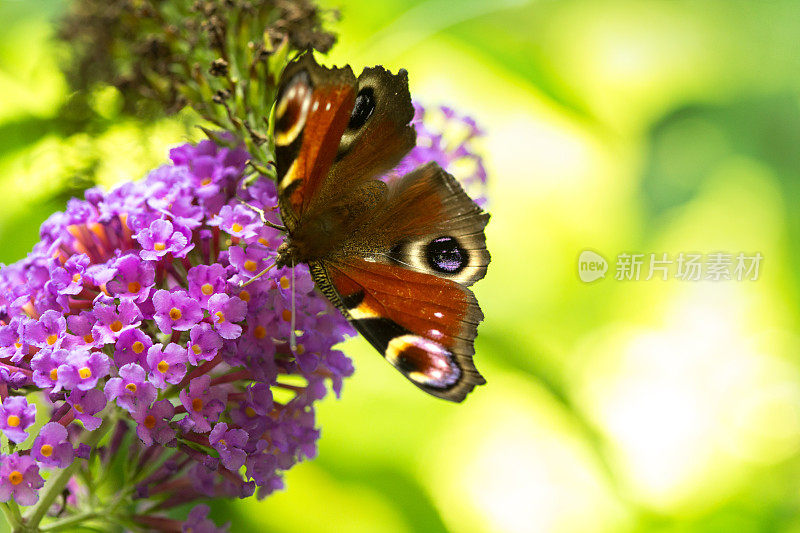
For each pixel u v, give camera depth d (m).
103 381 0.42
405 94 0.43
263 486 0.44
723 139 0.87
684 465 0.71
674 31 0.72
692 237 0.80
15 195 0.48
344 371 0.43
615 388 0.73
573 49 0.62
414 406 0.53
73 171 0.48
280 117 0.42
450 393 0.42
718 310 0.80
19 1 0.51
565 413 0.50
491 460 0.57
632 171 0.70
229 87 0.44
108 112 0.48
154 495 0.44
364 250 0.43
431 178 0.43
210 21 0.44
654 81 0.67
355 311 0.43
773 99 0.87
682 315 0.79
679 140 0.80
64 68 0.49
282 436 0.43
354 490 0.51
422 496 0.52
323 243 0.43
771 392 0.77
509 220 0.55
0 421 0.41
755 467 0.71
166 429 0.42
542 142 0.53
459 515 0.54
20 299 0.43
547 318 0.60
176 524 0.44
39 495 0.43
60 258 0.43
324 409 0.52
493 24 0.52
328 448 0.52
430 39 0.52
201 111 0.45
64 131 0.48
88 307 0.43
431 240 0.43
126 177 0.48
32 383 0.42
